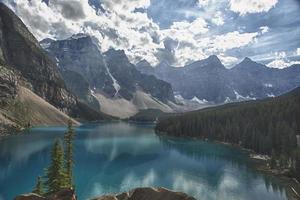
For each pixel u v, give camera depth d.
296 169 109.25
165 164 133.38
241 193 91.69
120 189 92.12
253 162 139.00
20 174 103.69
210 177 110.19
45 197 32.22
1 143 168.12
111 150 169.62
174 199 30.77
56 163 64.25
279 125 162.25
